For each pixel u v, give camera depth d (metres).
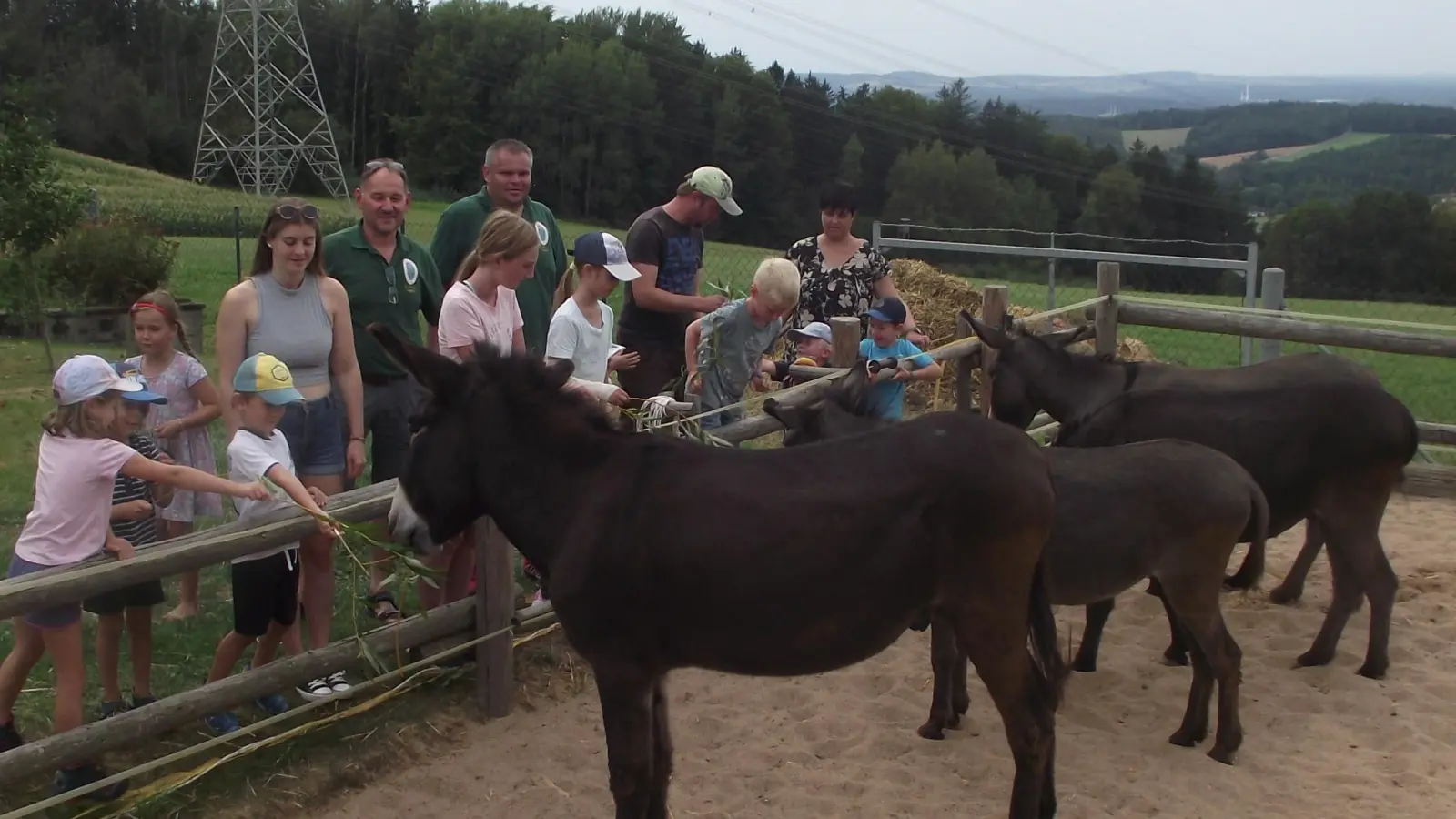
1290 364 5.77
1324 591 6.75
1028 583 3.79
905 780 4.71
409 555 4.35
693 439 5.22
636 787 3.78
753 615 3.62
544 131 54.38
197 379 5.47
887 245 12.45
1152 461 4.80
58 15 69.31
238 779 4.44
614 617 3.70
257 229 27.11
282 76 58.75
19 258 13.57
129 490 4.71
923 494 3.63
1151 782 4.68
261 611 4.58
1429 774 4.73
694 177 6.44
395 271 5.39
